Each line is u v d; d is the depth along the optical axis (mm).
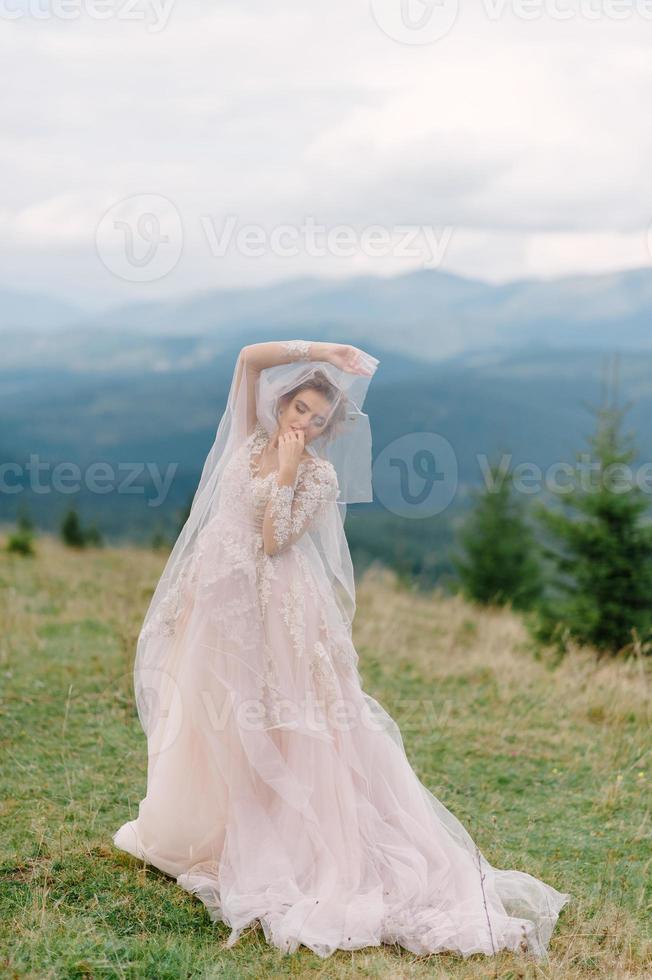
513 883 4316
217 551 4301
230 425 4520
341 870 4051
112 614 9414
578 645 9414
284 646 4270
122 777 5578
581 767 6281
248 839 4082
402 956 3781
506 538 14672
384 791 4355
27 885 4117
